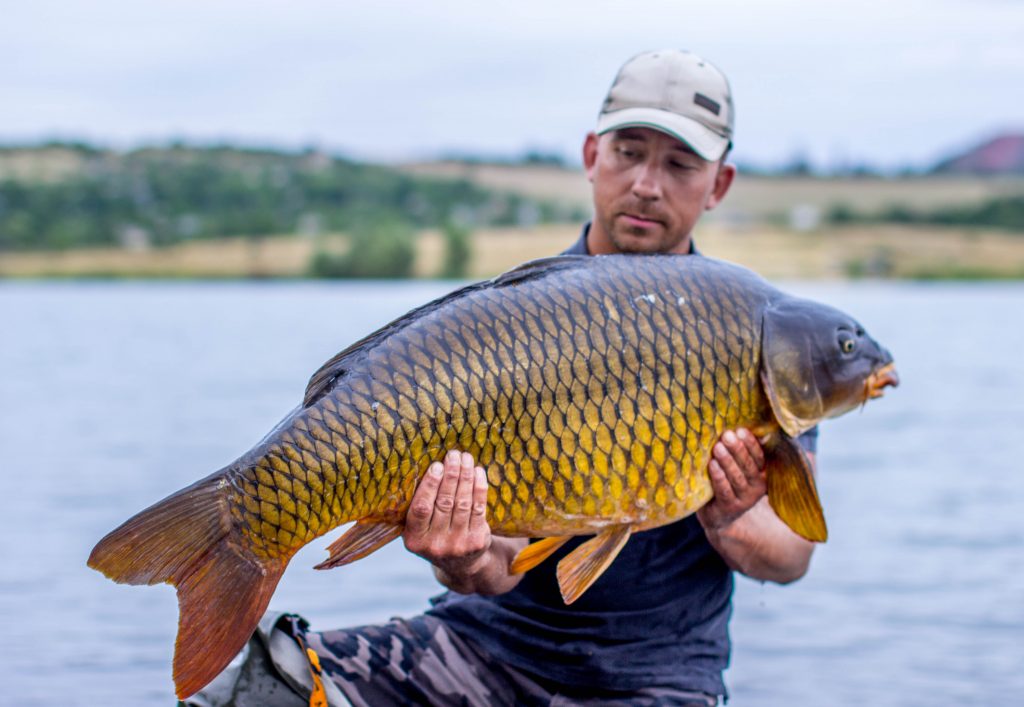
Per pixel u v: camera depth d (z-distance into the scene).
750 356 3.65
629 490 3.54
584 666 4.23
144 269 80.75
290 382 20.11
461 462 3.36
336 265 79.56
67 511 9.89
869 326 35.69
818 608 7.45
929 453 13.65
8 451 12.90
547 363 3.42
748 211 79.88
